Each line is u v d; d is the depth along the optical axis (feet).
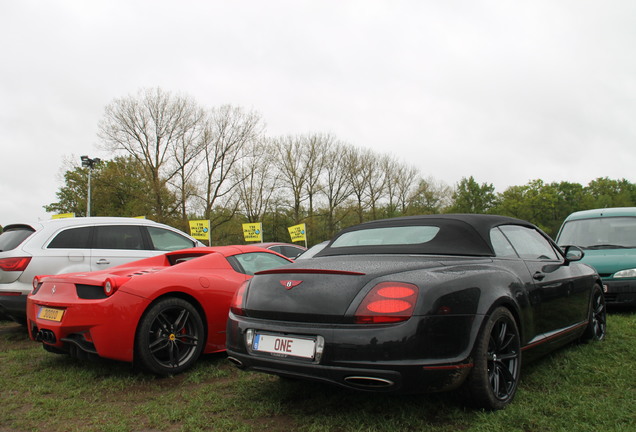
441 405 9.71
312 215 159.12
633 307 21.50
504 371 9.77
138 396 11.44
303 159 159.74
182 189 124.77
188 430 9.16
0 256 18.40
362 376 8.06
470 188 199.52
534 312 11.10
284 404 10.32
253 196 143.54
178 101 123.95
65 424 9.68
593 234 24.98
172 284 13.32
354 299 8.39
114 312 12.18
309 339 8.63
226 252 15.98
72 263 19.57
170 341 13.24
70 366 14.34
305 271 9.30
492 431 8.34
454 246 10.78
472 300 8.82
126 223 22.21
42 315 13.24
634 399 9.94
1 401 11.19
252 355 9.39
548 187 210.79
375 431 8.68
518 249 12.00
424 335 8.04
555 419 8.95
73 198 136.77
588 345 14.83
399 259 10.09
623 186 274.77
